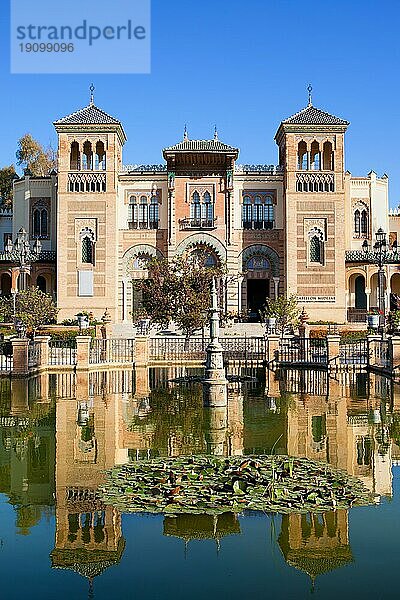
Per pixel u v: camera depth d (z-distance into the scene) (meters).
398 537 8.84
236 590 7.31
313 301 55.75
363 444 14.34
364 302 60.72
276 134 60.69
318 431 15.88
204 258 53.34
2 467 12.44
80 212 55.91
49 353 33.62
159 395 23.08
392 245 57.50
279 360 34.38
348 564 7.99
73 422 17.41
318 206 56.25
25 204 60.97
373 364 31.75
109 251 55.75
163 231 57.72
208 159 57.16
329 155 58.00
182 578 7.63
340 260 55.91
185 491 10.43
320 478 11.20
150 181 57.94
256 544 8.64
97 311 55.47
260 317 57.25
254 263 58.12
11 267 59.16
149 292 42.38
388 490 10.79
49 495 10.63
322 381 27.16
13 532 9.08
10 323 46.31
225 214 57.69
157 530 9.15
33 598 7.16
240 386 25.53
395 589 7.36
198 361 35.34
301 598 7.11
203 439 15.02
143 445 14.37
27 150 85.81
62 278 55.66
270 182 58.16
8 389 24.73
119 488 10.70
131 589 7.38
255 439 14.95
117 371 32.31
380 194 61.88
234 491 10.32
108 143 56.06
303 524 9.32
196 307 40.56
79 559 8.20
